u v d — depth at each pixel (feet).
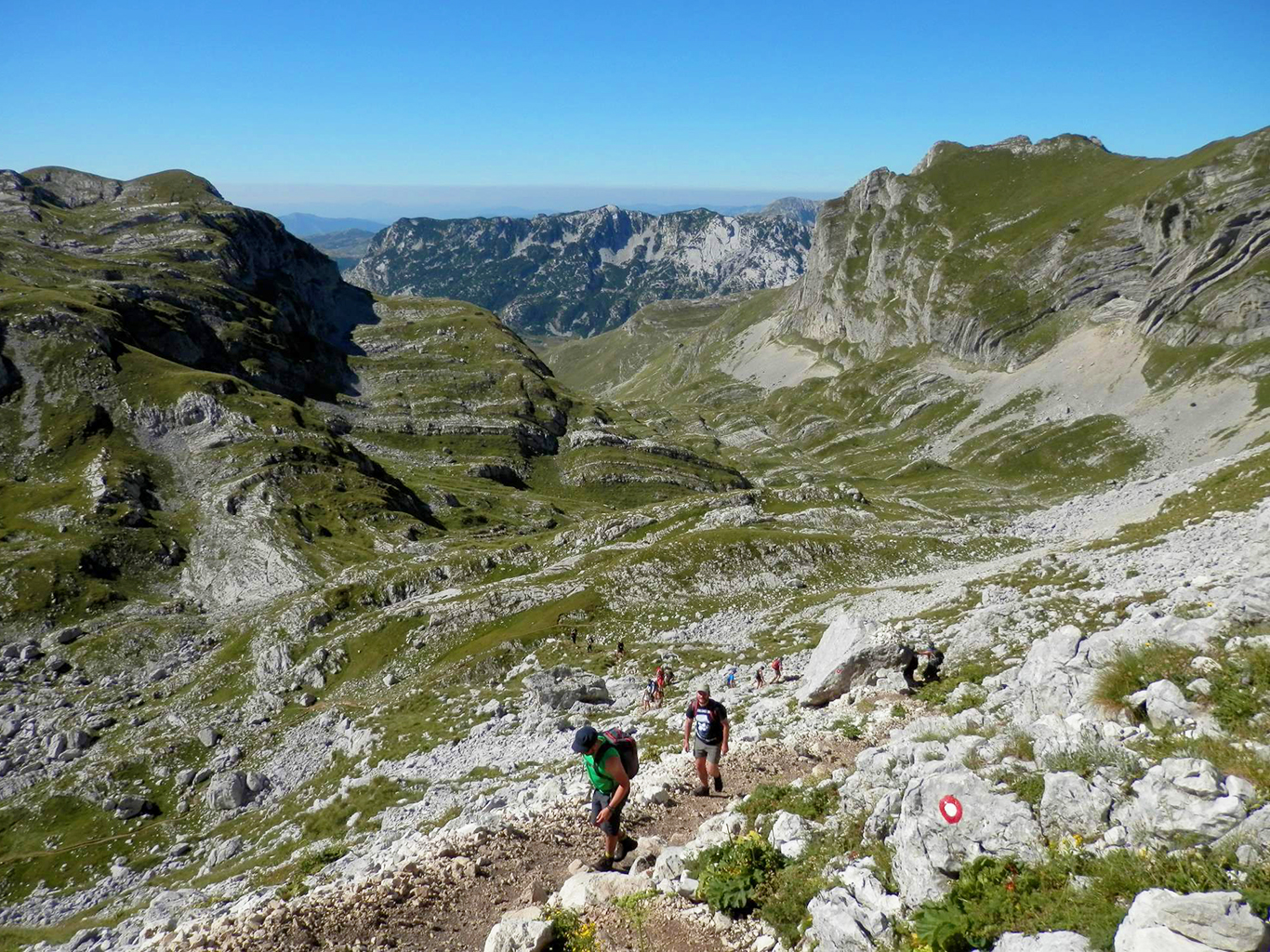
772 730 84.02
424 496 619.26
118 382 589.73
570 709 174.70
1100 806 30.17
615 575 307.78
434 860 53.47
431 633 302.04
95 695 310.45
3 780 240.94
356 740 204.13
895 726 68.95
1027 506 603.67
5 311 599.57
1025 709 47.85
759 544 317.83
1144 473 634.84
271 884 109.70
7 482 487.20
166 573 435.12
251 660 325.42
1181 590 78.18
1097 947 24.00
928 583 240.73
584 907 40.83
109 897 178.81
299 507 504.02
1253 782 28.04
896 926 30.58
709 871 39.09
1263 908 22.24
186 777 230.48
